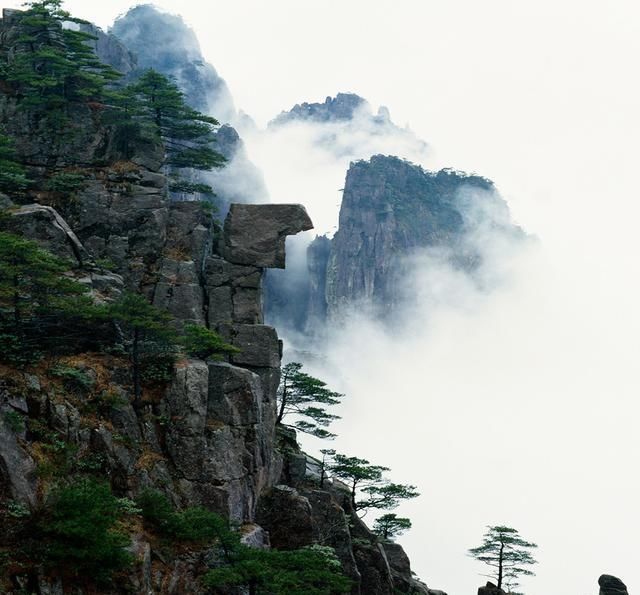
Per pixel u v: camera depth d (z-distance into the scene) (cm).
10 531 4512
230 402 6397
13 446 4828
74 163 7762
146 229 7438
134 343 5978
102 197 7475
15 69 7975
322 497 7544
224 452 6156
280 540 6862
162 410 6059
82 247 6969
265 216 7700
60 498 4659
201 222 7700
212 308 7456
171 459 5994
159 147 7931
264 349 7331
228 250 7638
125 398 5866
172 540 5344
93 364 5909
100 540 4538
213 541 5447
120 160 7806
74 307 5800
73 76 8175
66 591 4475
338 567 6906
